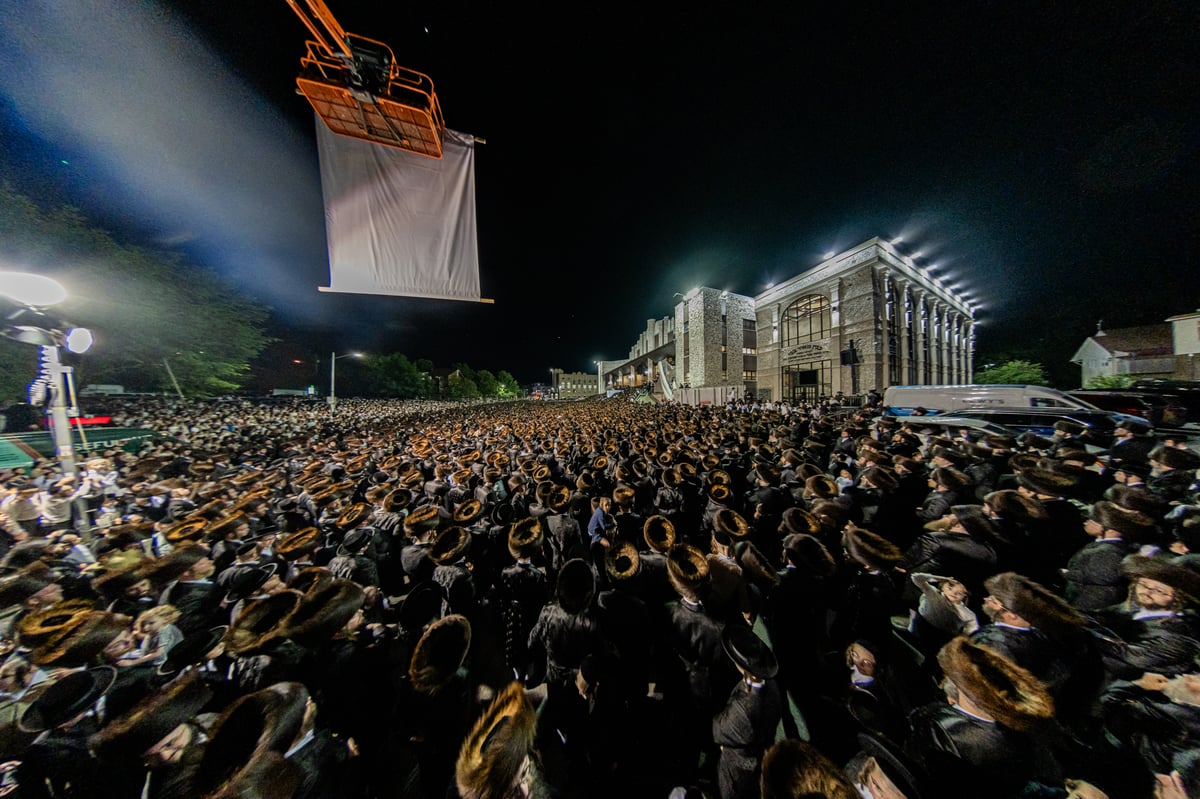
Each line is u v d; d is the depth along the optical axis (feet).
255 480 25.57
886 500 16.61
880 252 90.17
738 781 6.87
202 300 76.07
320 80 20.08
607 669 8.59
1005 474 20.11
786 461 23.21
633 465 23.34
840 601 10.76
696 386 130.41
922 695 10.51
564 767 7.64
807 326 108.06
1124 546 10.52
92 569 12.80
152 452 38.50
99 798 6.01
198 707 6.55
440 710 7.52
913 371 106.22
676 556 9.25
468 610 11.39
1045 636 7.72
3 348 46.68
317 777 5.95
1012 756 5.52
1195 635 7.32
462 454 33.06
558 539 16.02
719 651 8.95
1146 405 38.73
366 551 15.67
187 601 10.91
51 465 32.60
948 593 9.68
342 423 71.05
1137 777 6.17
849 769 6.24
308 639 7.50
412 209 23.47
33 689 7.38
